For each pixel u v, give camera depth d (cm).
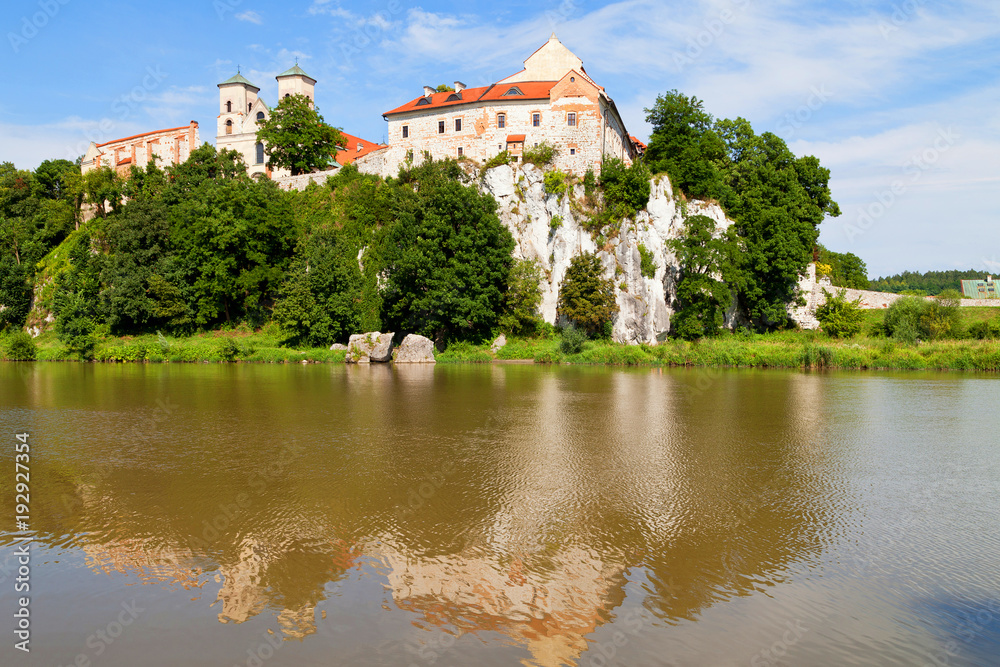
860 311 7250
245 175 8419
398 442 2042
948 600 969
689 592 984
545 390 3556
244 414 2623
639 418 2570
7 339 7144
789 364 5603
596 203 7125
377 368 5350
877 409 2923
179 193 7812
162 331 7044
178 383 3931
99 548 1141
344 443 2022
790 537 1224
